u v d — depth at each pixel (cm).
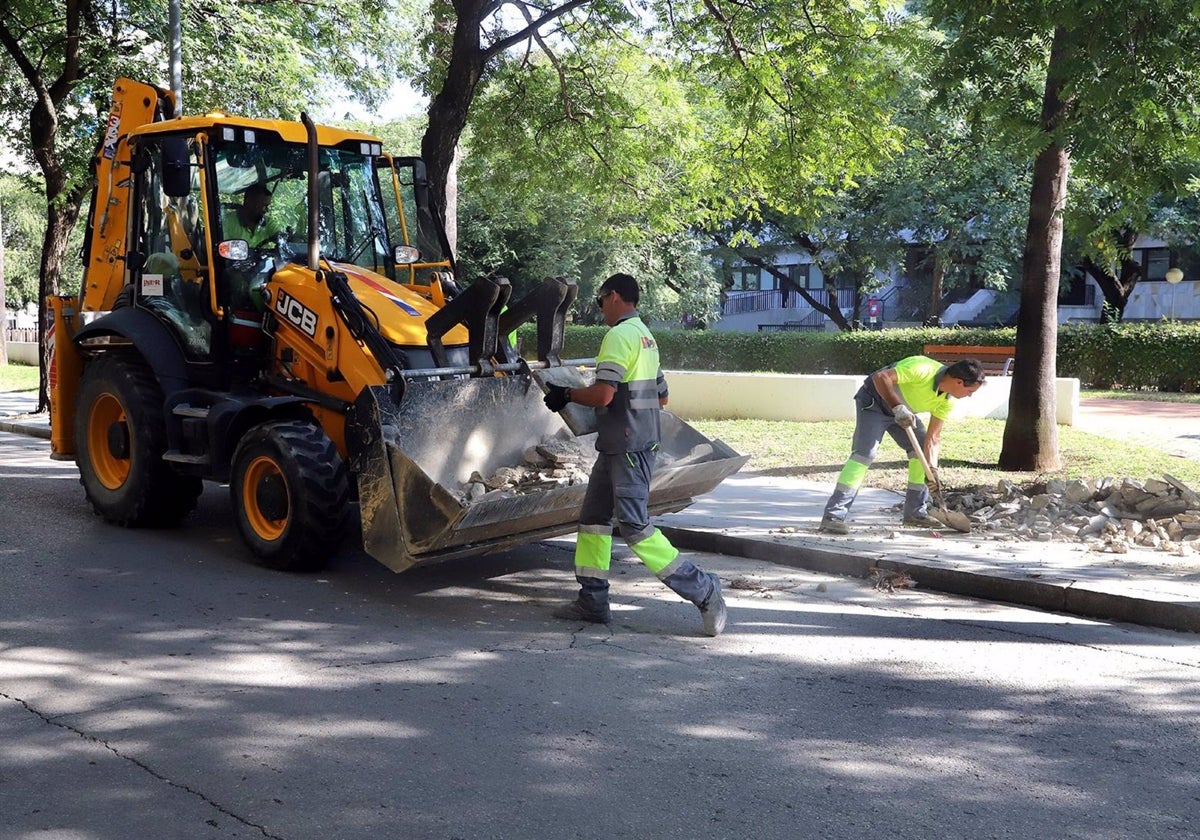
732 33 1352
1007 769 427
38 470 1209
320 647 577
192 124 808
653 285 3419
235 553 794
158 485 845
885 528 851
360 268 827
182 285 839
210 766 420
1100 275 3200
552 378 743
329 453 716
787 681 531
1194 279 3616
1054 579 680
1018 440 1137
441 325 718
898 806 391
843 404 1533
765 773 419
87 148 1819
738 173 1507
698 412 1642
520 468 723
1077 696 513
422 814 380
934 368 823
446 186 1291
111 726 460
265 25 1717
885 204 3072
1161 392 2419
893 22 1309
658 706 493
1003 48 955
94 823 371
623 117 1510
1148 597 636
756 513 922
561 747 443
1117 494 859
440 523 611
